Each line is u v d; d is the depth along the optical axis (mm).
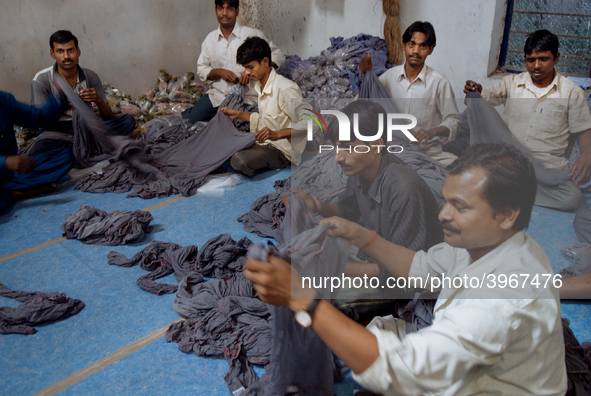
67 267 2920
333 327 1105
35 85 3979
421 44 3074
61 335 2342
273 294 1143
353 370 1116
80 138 4152
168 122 5078
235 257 2834
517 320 1077
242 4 6895
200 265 2775
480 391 1205
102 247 3143
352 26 5832
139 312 2502
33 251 3104
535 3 4633
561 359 1296
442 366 1073
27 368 2137
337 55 5352
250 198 3791
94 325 2410
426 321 1409
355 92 5055
